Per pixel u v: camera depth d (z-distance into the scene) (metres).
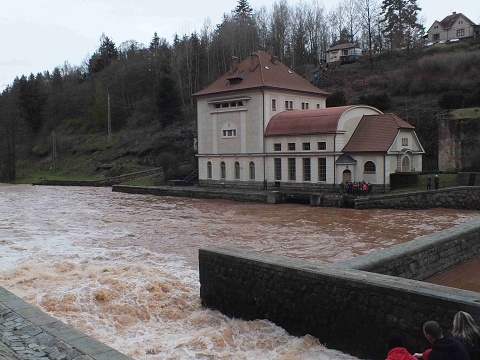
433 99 68.94
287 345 13.19
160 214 41.62
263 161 56.16
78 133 117.62
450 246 19.22
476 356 8.12
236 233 30.98
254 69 59.47
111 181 81.88
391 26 104.88
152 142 92.31
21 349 9.55
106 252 24.81
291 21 118.31
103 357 9.12
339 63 101.75
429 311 10.99
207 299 16.73
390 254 16.08
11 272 19.62
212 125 61.75
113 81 120.19
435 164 59.16
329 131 49.16
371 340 12.17
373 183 47.28
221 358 12.52
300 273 13.82
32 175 102.50
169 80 95.44
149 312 15.96
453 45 87.69
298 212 41.31
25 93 131.00
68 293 16.83
